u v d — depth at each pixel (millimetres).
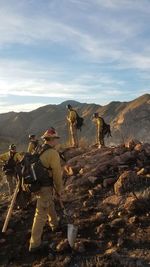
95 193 4836
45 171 3775
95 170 5383
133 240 3691
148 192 4340
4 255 3889
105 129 7855
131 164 5477
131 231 3836
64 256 3648
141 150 5676
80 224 4125
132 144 5988
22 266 3648
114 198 4543
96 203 4605
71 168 5695
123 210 4207
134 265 3312
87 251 3672
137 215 4078
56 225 4109
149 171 5039
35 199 4840
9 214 3969
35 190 3770
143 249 3533
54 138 3900
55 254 3719
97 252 3625
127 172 4773
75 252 3664
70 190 5117
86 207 4555
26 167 3801
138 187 4629
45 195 3832
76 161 5895
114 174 5246
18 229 4332
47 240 3975
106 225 3965
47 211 3879
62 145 8477
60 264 3531
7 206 5004
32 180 3750
